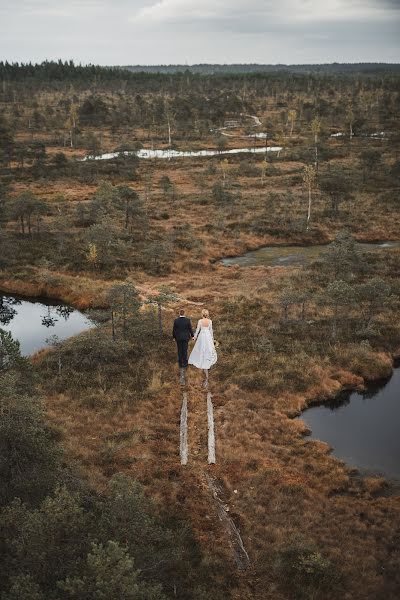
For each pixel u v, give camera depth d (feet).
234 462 53.31
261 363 78.95
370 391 75.97
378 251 153.58
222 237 173.78
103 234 147.84
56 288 126.21
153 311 100.27
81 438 57.98
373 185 246.06
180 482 49.26
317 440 60.75
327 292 92.17
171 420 62.03
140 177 279.28
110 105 574.56
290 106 597.52
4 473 37.83
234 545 41.09
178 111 507.30
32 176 271.28
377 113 499.10
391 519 46.50
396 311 102.83
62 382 73.72
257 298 111.75
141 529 33.09
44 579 28.78
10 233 163.94
